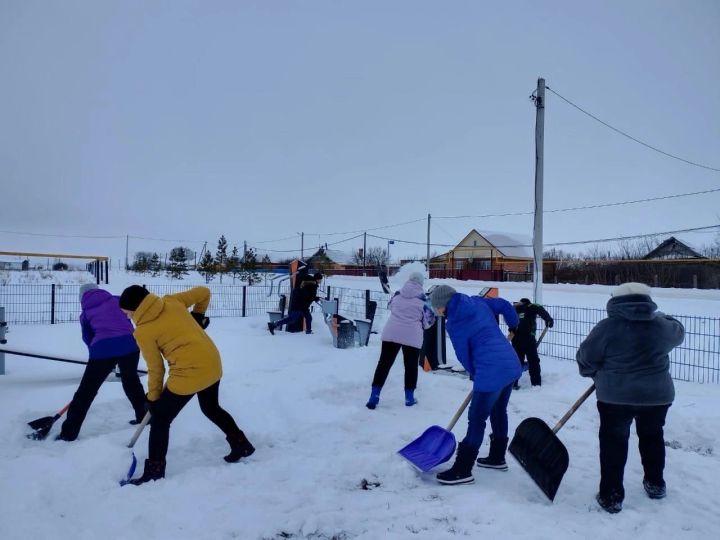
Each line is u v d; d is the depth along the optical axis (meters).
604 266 32.41
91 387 4.70
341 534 3.27
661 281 29.30
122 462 3.98
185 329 4.02
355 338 10.01
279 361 8.34
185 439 4.71
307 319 11.71
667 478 4.07
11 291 19.41
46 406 5.50
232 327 13.02
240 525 3.31
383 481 4.00
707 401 5.83
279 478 4.01
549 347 9.84
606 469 3.55
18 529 3.17
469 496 3.72
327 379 6.82
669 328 3.50
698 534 3.23
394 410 5.89
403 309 6.00
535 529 3.25
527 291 24.00
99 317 4.77
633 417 3.55
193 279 34.69
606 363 3.57
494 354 4.01
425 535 3.20
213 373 4.08
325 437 4.96
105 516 3.36
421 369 8.02
